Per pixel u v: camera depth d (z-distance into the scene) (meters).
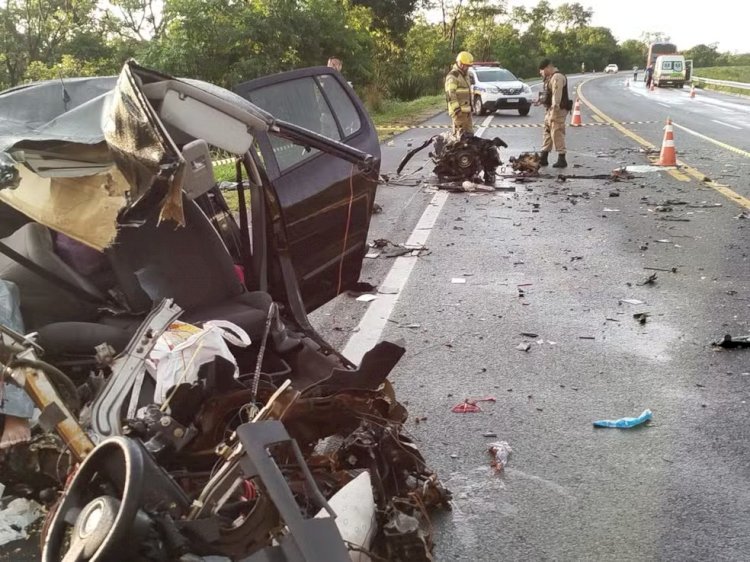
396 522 2.84
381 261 7.86
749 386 4.75
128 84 2.61
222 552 2.20
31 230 3.53
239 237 4.56
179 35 20.02
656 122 24.39
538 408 4.49
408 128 22.66
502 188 12.17
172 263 3.64
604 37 129.00
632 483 3.68
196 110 2.95
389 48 38.06
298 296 4.07
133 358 2.99
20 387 2.67
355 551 2.56
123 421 2.77
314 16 22.73
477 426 4.27
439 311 6.25
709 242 8.44
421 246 8.46
